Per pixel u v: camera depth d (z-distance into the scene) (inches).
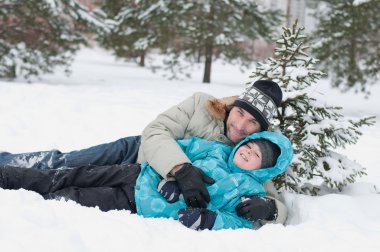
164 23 551.5
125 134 211.8
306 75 115.6
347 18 381.1
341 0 401.7
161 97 351.6
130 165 99.0
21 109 236.5
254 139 93.9
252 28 566.6
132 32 684.7
